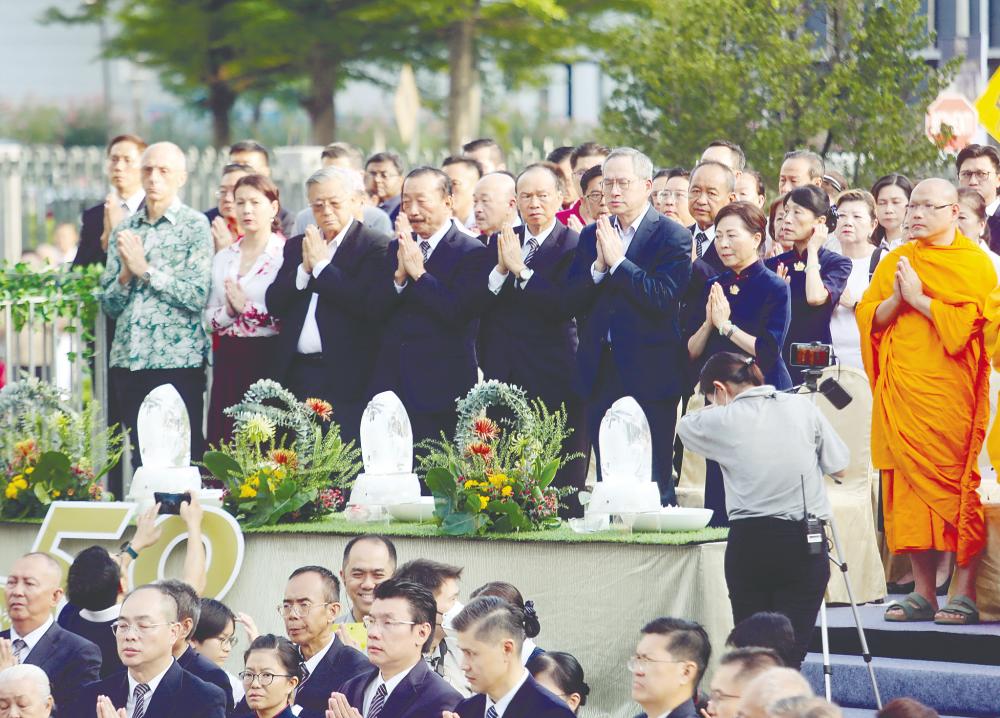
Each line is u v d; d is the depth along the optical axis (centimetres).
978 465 1694
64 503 1820
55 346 2164
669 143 2992
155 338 2005
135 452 2058
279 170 3334
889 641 1655
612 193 1794
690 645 1252
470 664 1244
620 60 3119
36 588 1520
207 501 1781
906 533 1678
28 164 3581
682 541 1540
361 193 1973
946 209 1678
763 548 1456
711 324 1758
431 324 1895
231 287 1977
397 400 1789
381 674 1324
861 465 1786
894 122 2795
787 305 1733
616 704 1557
